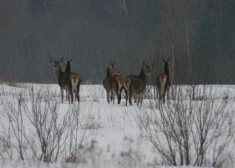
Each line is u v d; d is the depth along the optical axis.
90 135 45.72
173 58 92.31
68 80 73.06
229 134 43.09
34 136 44.28
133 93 74.62
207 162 36.16
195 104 47.28
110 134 46.69
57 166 31.45
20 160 33.66
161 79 74.38
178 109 39.28
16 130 47.97
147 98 87.31
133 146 40.84
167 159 35.88
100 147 40.00
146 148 40.38
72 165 31.58
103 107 67.75
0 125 50.38
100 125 52.09
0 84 109.12
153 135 45.59
